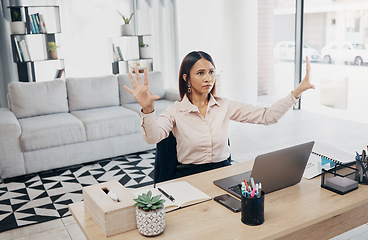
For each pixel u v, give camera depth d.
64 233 2.62
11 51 5.32
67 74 5.87
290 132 4.96
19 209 3.00
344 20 5.33
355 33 5.21
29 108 4.19
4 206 3.06
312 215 1.40
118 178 3.61
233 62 6.30
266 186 1.57
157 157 2.09
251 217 1.33
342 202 1.50
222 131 1.98
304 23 5.92
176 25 6.52
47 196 3.23
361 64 5.20
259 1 6.42
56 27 5.33
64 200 3.14
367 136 4.70
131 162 4.06
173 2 6.44
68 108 4.50
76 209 1.52
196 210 1.46
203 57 1.87
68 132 3.81
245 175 1.79
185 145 1.95
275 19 6.29
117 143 4.11
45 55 5.53
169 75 6.71
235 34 6.20
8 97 4.23
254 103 6.48
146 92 1.54
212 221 1.38
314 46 5.84
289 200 1.53
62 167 3.94
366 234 2.47
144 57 5.81
